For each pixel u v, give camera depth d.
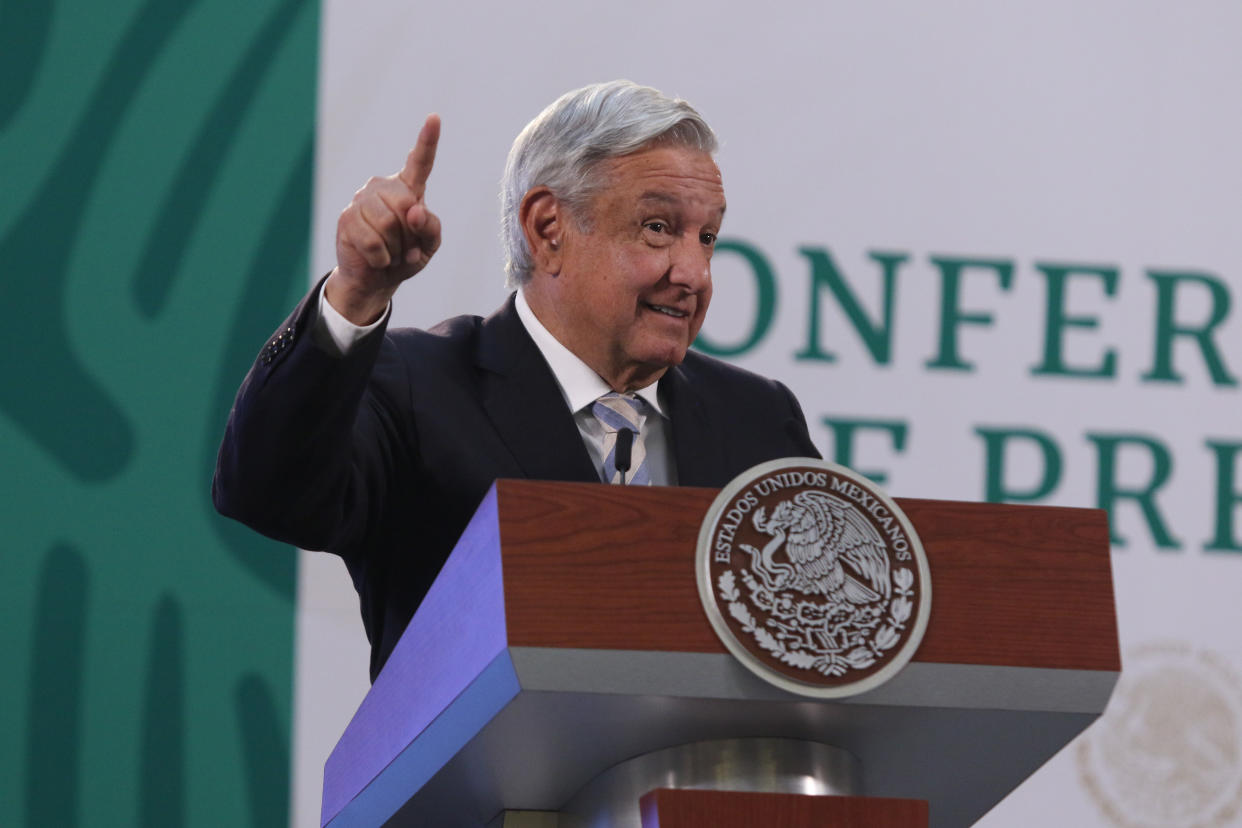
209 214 13.29
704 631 4.43
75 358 12.87
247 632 12.62
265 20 13.62
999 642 4.67
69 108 13.23
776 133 14.19
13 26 13.24
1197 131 14.59
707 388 7.23
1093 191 14.42
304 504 5.66
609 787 4.89
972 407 13.95
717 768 4.73
